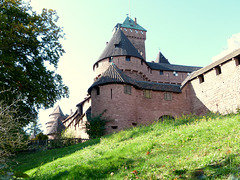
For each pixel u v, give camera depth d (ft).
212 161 22.43
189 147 29.25
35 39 63.67
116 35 146.82
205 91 105.09
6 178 24.07
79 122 128.06
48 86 68.28
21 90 60.64
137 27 204.85
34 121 60.59
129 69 134.21
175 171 22.67
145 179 23.34
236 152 22.94
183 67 180.24
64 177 28.96
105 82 95.55
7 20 57.72
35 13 67.46
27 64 66.80
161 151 30.96
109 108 92.99
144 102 103.09
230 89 92.27
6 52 60.08
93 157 37.19
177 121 55.26
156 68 166.71
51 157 55.72
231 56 92.68
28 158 62.44
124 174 26.09
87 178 27.48
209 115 59.67
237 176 18.76
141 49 199.41
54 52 71.61
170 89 110.52
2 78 57.93
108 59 136.98
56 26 69.46
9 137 33.12
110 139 54.75
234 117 42.16
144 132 50.39
